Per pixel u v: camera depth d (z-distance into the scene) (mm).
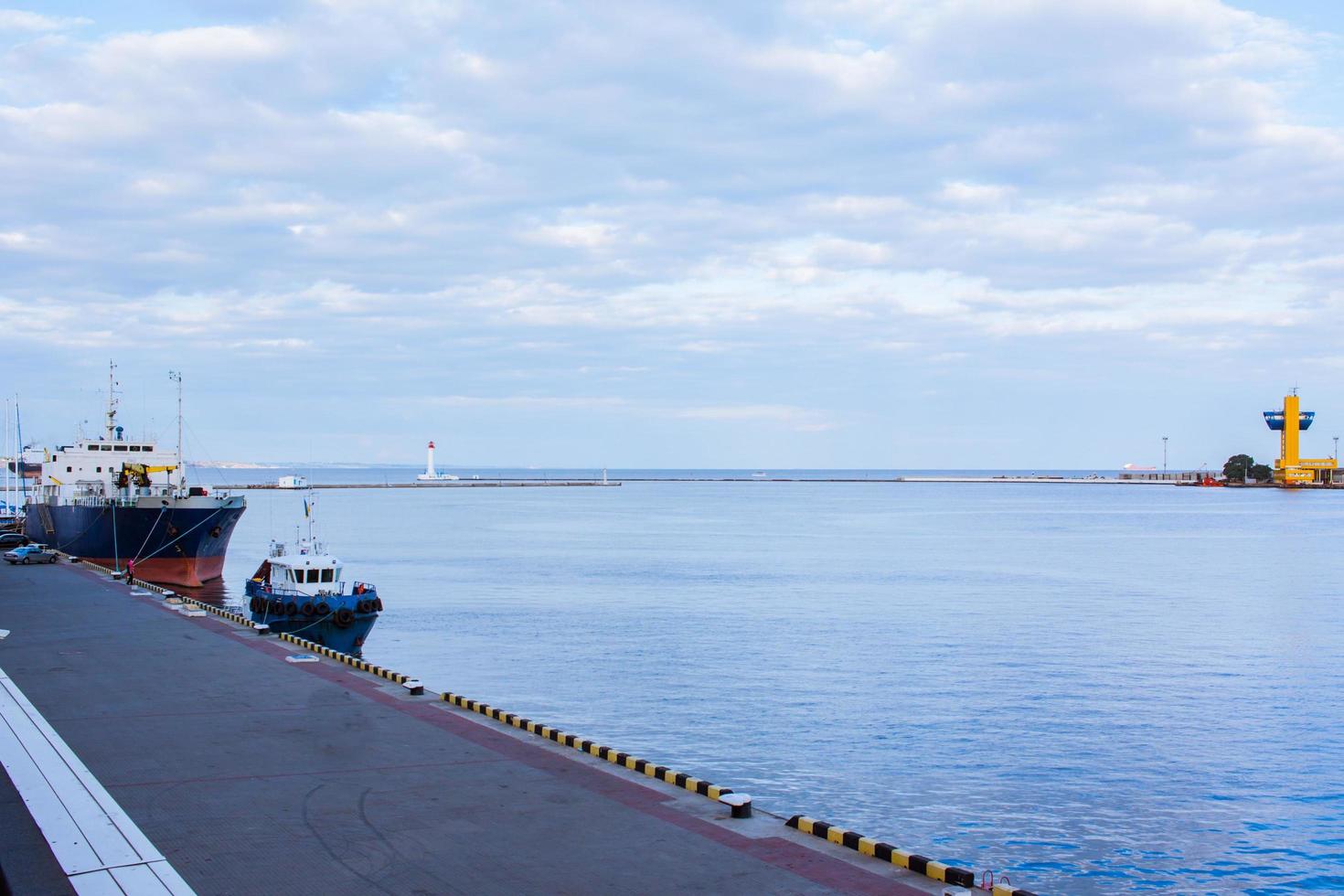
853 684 41781
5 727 22125
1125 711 37438
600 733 34125
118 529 68875
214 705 24516
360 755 19906
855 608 64812
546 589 75375
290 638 35812
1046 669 45000
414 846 14828
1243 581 81125
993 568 91750
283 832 15414
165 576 69812
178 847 14773
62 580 56156
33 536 96000
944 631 55500
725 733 34188
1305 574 86000
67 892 13062
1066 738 33906
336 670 29453
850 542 124500
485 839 15109
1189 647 50719
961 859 24109
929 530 148000
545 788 17781
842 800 27781
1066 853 24484
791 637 53312
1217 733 34625
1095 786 29109
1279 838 25531
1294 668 45438
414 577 83688
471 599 69312
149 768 18891
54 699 25156
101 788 17625
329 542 124875
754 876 13633
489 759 19703
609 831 15492
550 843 14953
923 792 28516
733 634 54438
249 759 19562
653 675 43469
